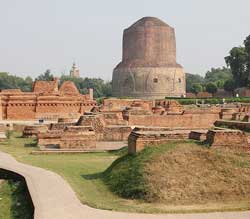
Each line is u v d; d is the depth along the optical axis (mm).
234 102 80062
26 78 159875
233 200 15727
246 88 105812
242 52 107750
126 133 34781
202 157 17703
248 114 40844
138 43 102875
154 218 13461
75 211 14320
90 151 29250
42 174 20812
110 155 28031
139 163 17859
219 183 16375
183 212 14172
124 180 17453
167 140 19953
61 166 23500
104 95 156625
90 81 161875
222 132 18562
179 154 17812
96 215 13852
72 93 65312
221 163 17453
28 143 34906
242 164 17562
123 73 102562
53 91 63656
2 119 55469
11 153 29156
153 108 54312
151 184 16203
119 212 14211
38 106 57125
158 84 100312
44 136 33000
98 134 34594
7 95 56156
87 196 16609
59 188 17672
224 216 13641
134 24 105750
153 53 103000
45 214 13930
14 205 17219
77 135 30828
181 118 43906
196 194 15812
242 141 18625
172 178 16375
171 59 104500
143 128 25531
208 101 82250
